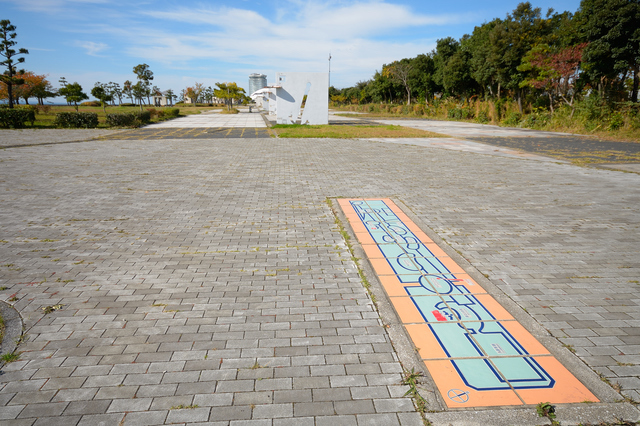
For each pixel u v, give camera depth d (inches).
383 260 188.1
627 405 99.7
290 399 101.0
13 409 96.3
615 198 302.5
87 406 97.7
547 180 366.3
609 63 842.2
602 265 182.9
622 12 754.2
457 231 228.5
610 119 826.2
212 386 105.0
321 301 150.0
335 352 120.1
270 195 306.7
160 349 120.4
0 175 368.2
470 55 1513.3
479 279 168.2
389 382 107.7
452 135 806.5
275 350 120.6
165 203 281.7
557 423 93.8
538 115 1019.3
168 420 93.4
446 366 114.3
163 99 3184.1
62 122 912.9
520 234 223.6
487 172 404.2
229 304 147.2
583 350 122.0
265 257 190.4
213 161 460.1
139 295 152.9
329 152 545.0
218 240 211.9
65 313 139.6
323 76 1005.8
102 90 1691.7
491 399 101.7
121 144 615.2
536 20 1131.3
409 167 430.3
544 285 163.5
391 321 136.9
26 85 1625.2
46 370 110.6
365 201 290.5
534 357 118.6
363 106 2237.9
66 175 372.5
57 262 181.9
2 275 168.2
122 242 207.5
